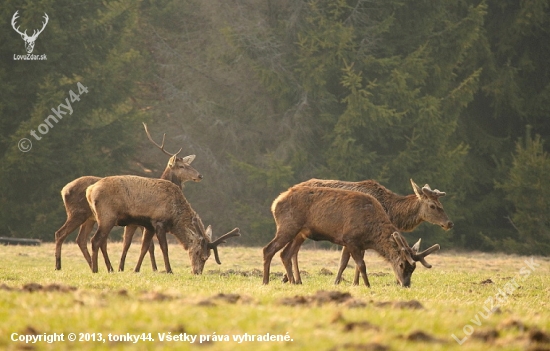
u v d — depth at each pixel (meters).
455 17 160.25
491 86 159.88
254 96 157.25
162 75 168.12
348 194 55.03
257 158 153.38
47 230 133.00
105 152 150.88
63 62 144.00
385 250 54.50
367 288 51.84
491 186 165.12
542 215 140.38
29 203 139.38
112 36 150.00
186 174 77.12
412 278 68.25
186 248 64.44
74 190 68.38
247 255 98.56
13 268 67.44
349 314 33.41
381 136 149.25
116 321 30.14
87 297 34.84
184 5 170.62
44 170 136.25
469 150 164.00
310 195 55.12
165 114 163.25
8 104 134.88
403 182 146.62
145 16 171.50
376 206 55.09
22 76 138.75
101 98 144.12
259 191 155.00
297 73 152.75
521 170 141.75
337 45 146.38
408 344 28.64
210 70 160.88
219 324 30.50
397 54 156.00
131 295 37.06
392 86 145.62
